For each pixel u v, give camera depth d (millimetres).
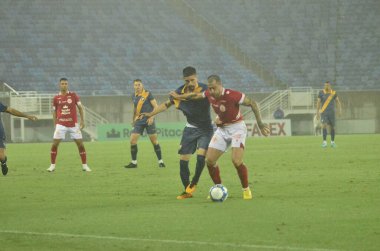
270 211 24766
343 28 151125
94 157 65375
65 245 18828
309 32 150125
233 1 153875
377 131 133750
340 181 36281
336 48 148000
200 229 20984
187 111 30438
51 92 131500
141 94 51125
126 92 133375
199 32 147500
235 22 150125
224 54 144750
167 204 27703
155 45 143500
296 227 21094
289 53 146625
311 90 132250
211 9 151750
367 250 17438
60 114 48062
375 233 19875
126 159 61719
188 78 30219
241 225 21625
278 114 130750
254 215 23797
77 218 23859
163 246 18391
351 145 77438
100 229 21375
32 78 133375
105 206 27422
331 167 46406
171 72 138875
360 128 133500
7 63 135125
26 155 71062
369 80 143500
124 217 23922
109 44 142000
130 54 140875
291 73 143500
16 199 30578
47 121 124750
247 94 134500
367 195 29578
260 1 153875
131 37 144125
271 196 29797
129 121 128250
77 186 36688
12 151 80812
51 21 143250
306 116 133875
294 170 44469
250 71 142375
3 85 127812
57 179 41344
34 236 20203
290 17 152125
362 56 147250
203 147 30078
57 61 137125
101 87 133500
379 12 153750
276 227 21141
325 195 29812
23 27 141250
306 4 154375
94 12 146625
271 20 151375
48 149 85562
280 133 129125
